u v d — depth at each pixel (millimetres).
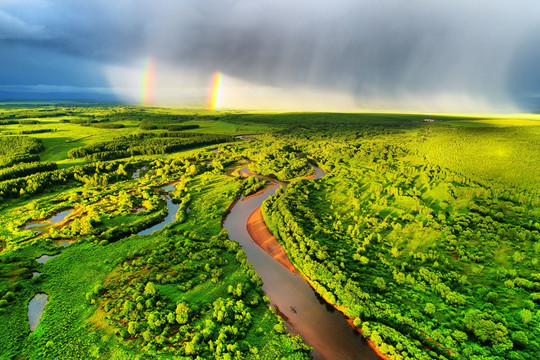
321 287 96875
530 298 85000
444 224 127938
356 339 81875
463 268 101688
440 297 88875
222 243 121250
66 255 112438
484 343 72812
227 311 85312
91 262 108188
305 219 138500
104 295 90875
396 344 75188
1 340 76188
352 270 101938
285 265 113875
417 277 97188
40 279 99000
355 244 117188
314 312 91312
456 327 78000
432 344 74812
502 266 101125
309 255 109000
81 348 73312
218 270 102250
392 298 89188
